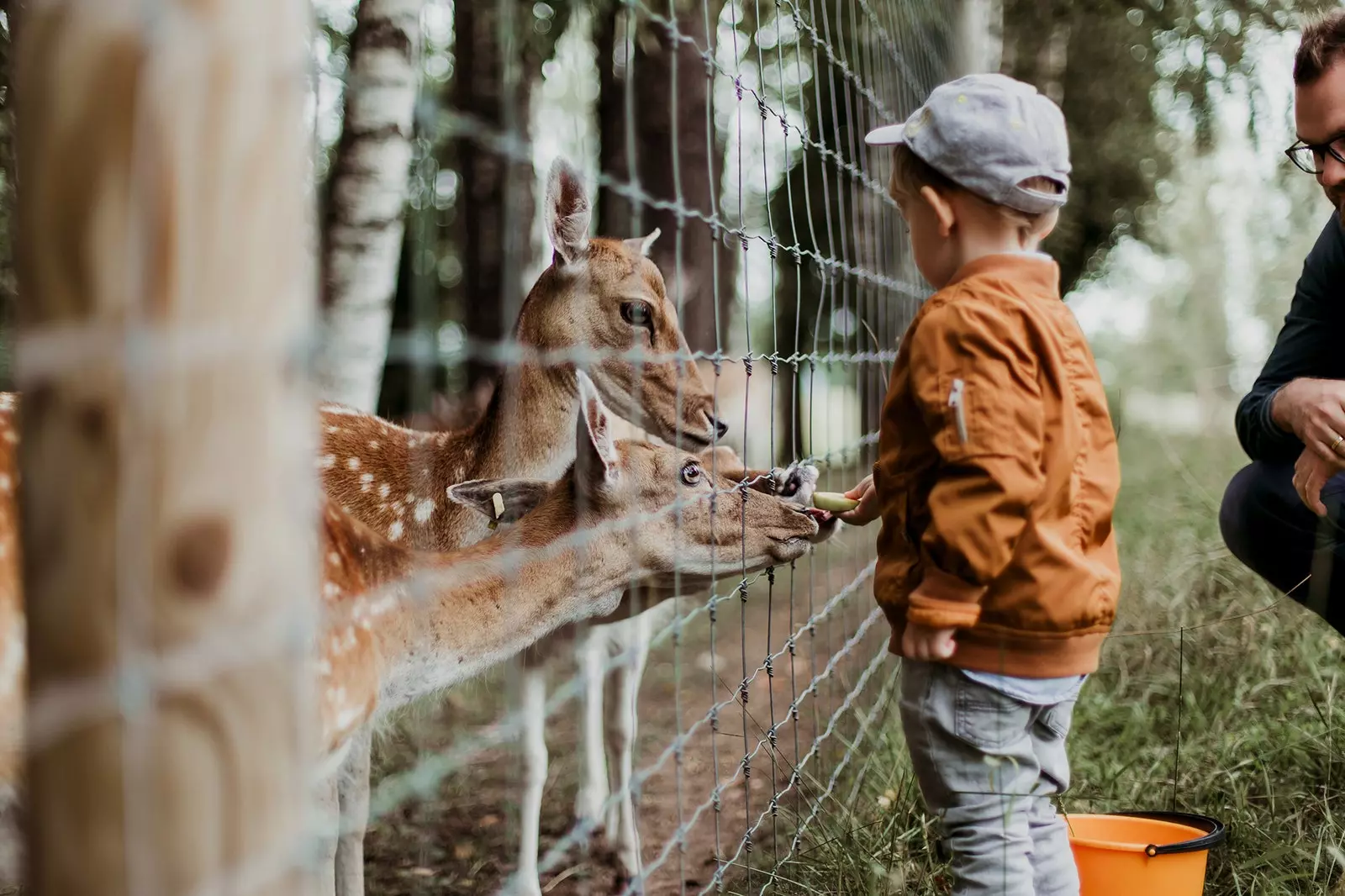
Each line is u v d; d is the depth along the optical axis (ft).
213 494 3.23
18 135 3.18
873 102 13.26
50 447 3.15
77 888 3.16
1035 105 7.49
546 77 24.94
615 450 9.11
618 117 24.20
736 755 14.01
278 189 3.32
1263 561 11.49
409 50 16.03
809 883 9.66
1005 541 6.74
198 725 3.26
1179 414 36.01
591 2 22.57
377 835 12.42
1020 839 7.18
